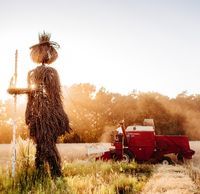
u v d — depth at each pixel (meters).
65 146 26.05
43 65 10.89
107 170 12.02
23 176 8.91
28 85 10.62
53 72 10.67
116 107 59.53
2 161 13.81
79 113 44.88
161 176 10.46
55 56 11.11
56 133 10.33
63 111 10.68
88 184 8.41
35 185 7.86
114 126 47.44
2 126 45.22
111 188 7.88
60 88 10.74
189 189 8.12
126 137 16.77
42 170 9.71
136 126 17.17
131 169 13.16
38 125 10.15
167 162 16.59
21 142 10.48
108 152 16.56
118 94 62.31
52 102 10.40
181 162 16.75
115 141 17.11
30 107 10.35
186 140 17.03
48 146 10.09
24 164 9.88
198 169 12.53
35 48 11.08
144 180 10.12
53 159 10.09
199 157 19.06
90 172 11.28
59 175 9.97
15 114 9.92
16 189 7.64
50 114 10.28
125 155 16.69
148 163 16.77
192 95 65.56
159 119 60.22
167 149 16.88
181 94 64.94
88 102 60.97
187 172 11.52
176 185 8.48
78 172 11.24
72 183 8.45
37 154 10.12
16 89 9.92
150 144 16.78
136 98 62.50
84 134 43.78
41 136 10.09
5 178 8.64
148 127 17.12
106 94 62.19
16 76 9.99
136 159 16.78
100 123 47.22
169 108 62.38
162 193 7.50
